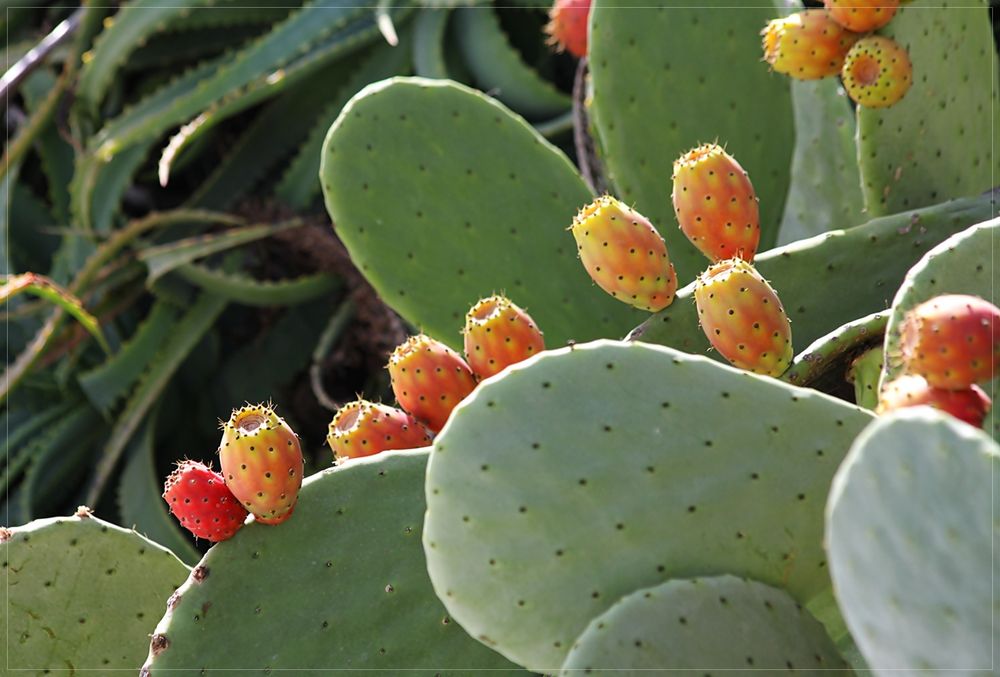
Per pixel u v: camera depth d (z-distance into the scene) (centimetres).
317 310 445
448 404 231
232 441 224
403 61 459
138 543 238
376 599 229
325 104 473
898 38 250
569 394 212
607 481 211
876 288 245
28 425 442
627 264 231
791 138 286
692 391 212
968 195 265
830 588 214
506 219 281
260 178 471
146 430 431
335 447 235
